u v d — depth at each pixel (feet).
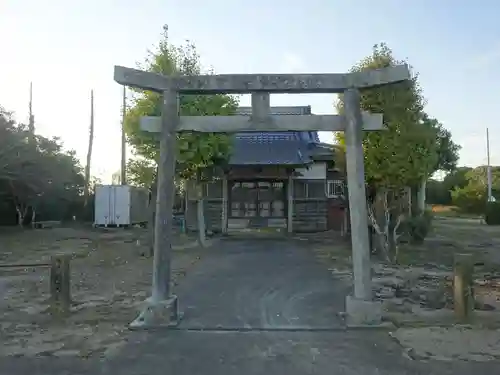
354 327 23.93
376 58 44.91
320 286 35.37
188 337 22.80
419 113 44.11
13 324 25.32
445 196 162.50
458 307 25.82
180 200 90.63
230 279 38.37
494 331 23.57
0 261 51.67
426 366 18.92
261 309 28.27
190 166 55.42
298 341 22.11
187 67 52.49
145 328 24.14
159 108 47.44
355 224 24.79
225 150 56.65
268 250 57.41
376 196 48.32
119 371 18.53
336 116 25.40
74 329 24.29
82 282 38.06
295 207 78.84
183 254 53.98
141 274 42.01
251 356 20.10
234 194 79.56
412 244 60.29
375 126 25.11
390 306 28.76
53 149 100.22
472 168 164.96
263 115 25.46
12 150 87.30
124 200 100.68
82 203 113.09
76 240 75.20
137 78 25.20
